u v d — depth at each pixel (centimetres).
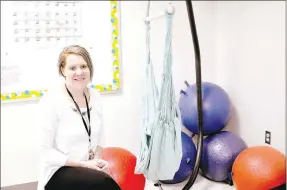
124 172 200
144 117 206
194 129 252
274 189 189
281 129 234
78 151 163
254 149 209
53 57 247
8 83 239
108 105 270
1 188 236
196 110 244
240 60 270
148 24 210
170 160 196
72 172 154
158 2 275
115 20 261
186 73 291
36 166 257
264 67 245
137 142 285
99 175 153
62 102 157
